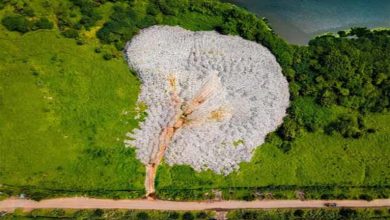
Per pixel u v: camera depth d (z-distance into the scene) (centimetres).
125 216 8506
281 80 9781
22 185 8638
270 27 10688
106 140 9081
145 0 10525
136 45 9781
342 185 9025
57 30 10025
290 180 9006
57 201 8588
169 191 8756
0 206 8481
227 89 9494
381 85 9938
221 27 10194
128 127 9212
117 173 8844
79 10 10300
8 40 9812
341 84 9856
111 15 10188
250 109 9369
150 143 9081
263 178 8981
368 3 11181
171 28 10144
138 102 9438
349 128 9412
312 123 9469
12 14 10044
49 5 10231
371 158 9306
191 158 8956
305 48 10225
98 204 8606
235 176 8956
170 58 9675
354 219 8694
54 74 9562
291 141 9325
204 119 9219
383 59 10119
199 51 9781
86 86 9506
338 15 11000
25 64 9619
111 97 9438
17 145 8906
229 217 8594
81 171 8800
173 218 8550
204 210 8656
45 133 9044
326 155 9275
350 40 10431
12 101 9244
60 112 9256
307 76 9900
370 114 9775
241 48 9938
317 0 11088
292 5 10962
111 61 9775
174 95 9388
